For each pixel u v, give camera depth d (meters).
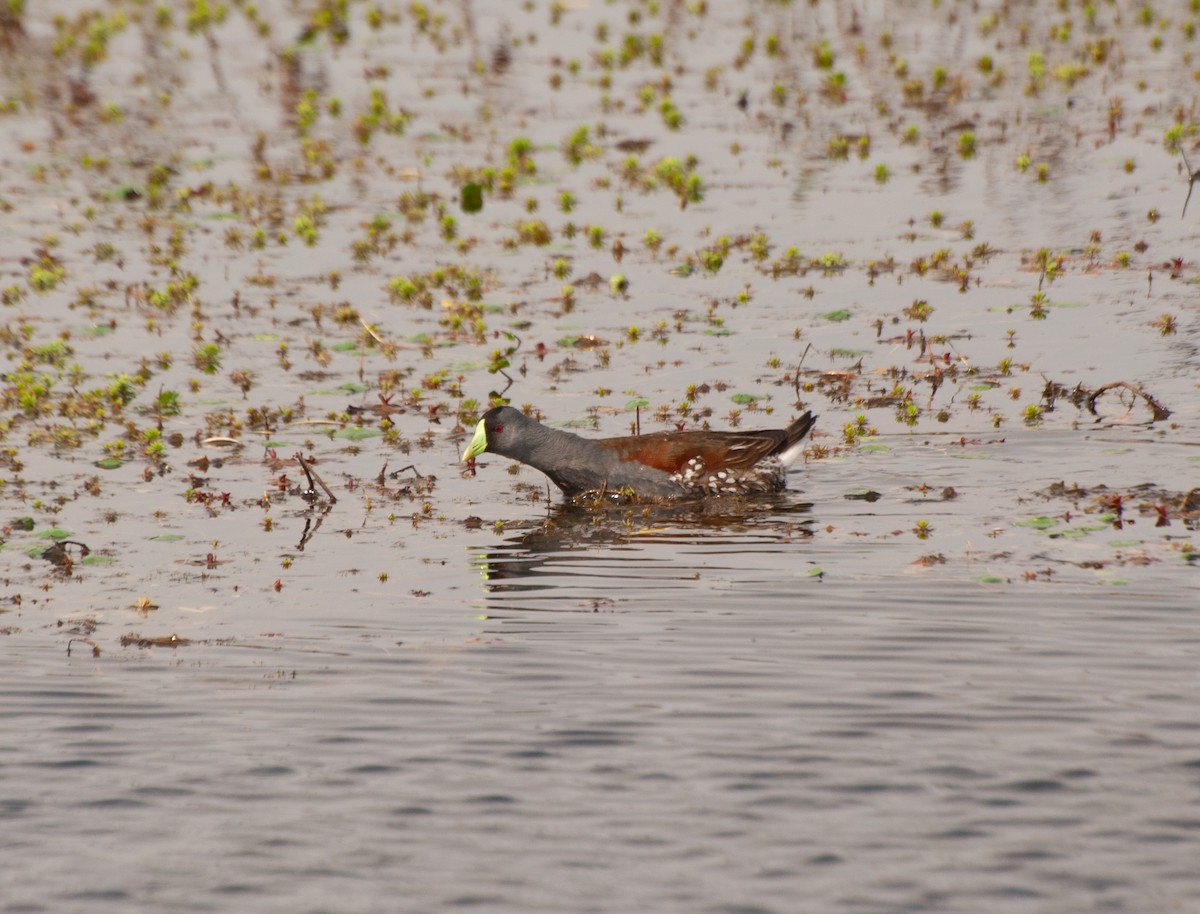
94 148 30.27
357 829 8.88
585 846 8.63
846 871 8.35
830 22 38.94
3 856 8.66
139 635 11.83
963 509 14.33
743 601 12.17
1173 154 27.06
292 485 15.68
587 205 26.11
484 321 20.94
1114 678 10.49
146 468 16.17
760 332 20.16
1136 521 13.77
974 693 10.32
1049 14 38.88
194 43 38.78
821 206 25.55
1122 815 8.79
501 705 10.36
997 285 21.52
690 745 9.71
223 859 8.61
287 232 25.19
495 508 15.02
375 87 34.12
